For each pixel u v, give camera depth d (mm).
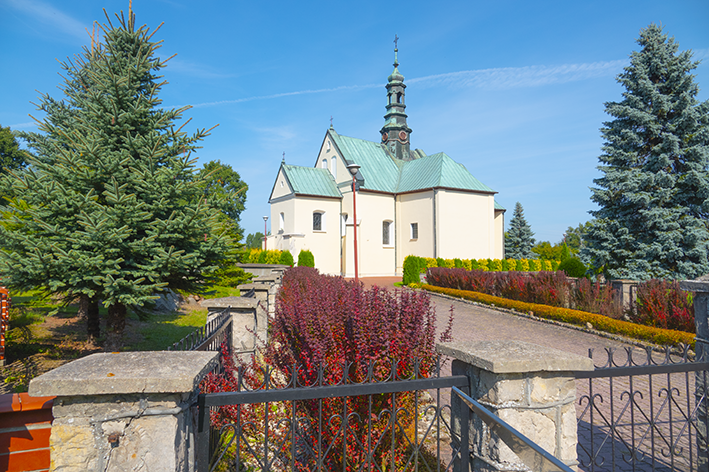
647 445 4766
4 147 30062
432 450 4207
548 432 2574
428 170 33562
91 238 6031
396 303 3768
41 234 6461
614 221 18250
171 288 7871
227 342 5695
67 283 6328
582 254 19125
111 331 7621
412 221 33281
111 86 6836
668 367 3115
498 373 2490
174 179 7016
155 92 7699
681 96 17734
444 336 3807
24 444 2244
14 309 8844
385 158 37094
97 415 1915
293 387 2490
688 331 10031
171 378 1892
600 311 12430
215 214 7355
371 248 33281
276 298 8953
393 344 3408
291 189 31812
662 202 17750
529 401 2533
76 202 6031
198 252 6945
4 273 5961
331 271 32875
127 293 6391
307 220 32125
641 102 18406
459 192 32000
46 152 7988
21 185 5840
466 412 2727
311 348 3428
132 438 1937
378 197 33844
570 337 11336
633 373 2992
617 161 18984
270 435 4020
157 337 9539
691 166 17391
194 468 2225
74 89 8594
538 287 14844
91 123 6820
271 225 35562
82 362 2090
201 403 2268
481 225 32875
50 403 2238
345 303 4000
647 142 18641
